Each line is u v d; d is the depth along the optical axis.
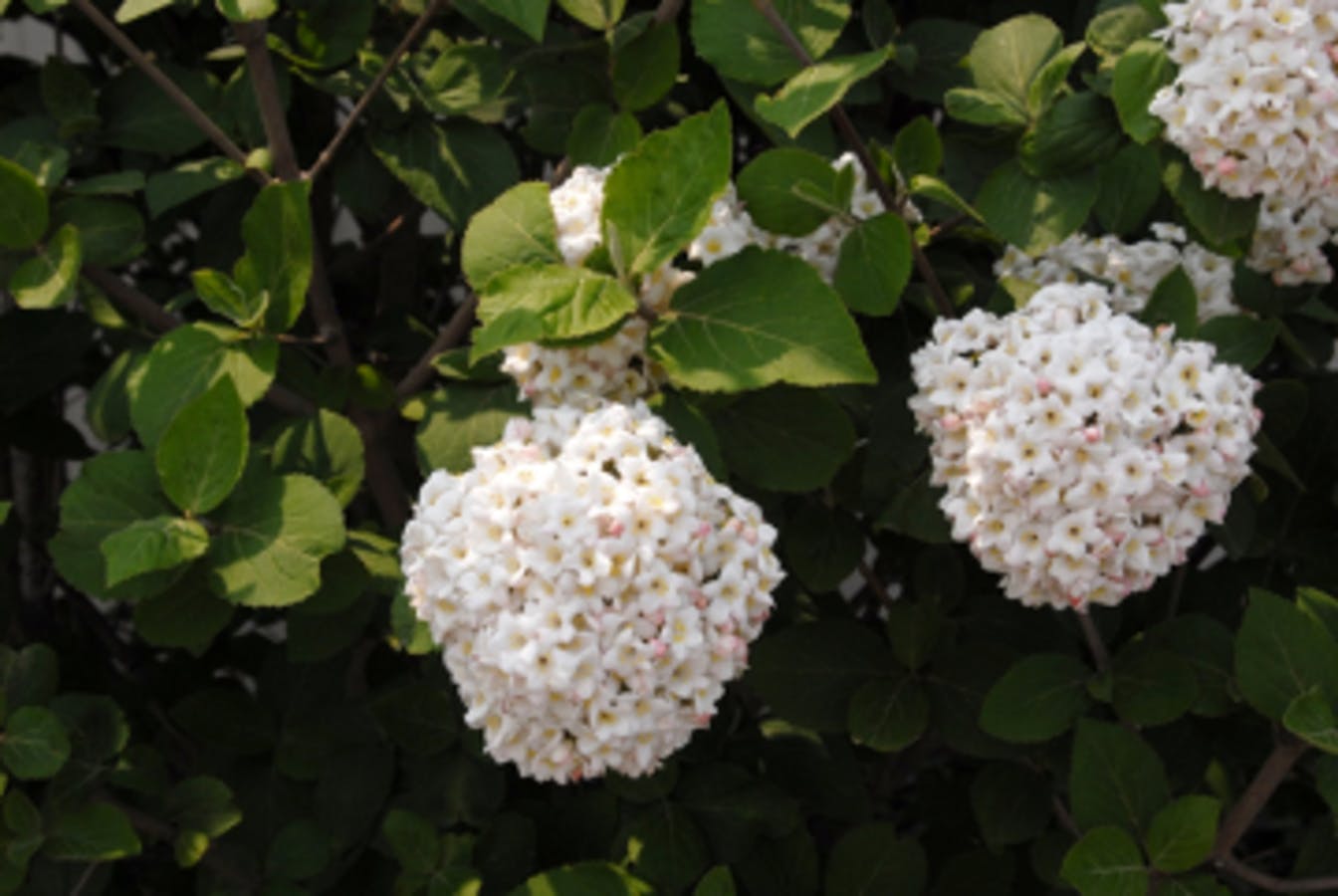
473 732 0.83
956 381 0.70
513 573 0.66
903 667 0.81
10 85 0.91
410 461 0.93
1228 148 0.69
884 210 0.75
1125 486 0.68
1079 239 0.79
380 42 0.85
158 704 0.97
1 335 0.87
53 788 0.79
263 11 0.71
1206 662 0.77
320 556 0.71
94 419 0.80
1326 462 0.84
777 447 0.73
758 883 0.83
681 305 0.69
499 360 0.75
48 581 1.01
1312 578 0.84
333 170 0.88
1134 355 0.68
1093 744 0.74
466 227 0.81
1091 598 0.70
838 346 0.67
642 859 0.81
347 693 0.89
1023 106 0.74
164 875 0.94
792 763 0.85
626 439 0.67
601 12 0.76
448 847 0.81
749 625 0.68
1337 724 0.71
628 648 0.66
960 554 0.86
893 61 0.82
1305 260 0.78
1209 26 0.69
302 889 0.83
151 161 0.87
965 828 0.91
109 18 0.89
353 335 0.94
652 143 0.68
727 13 0.75
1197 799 0.73
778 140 0.77
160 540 0.69
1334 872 0.79
